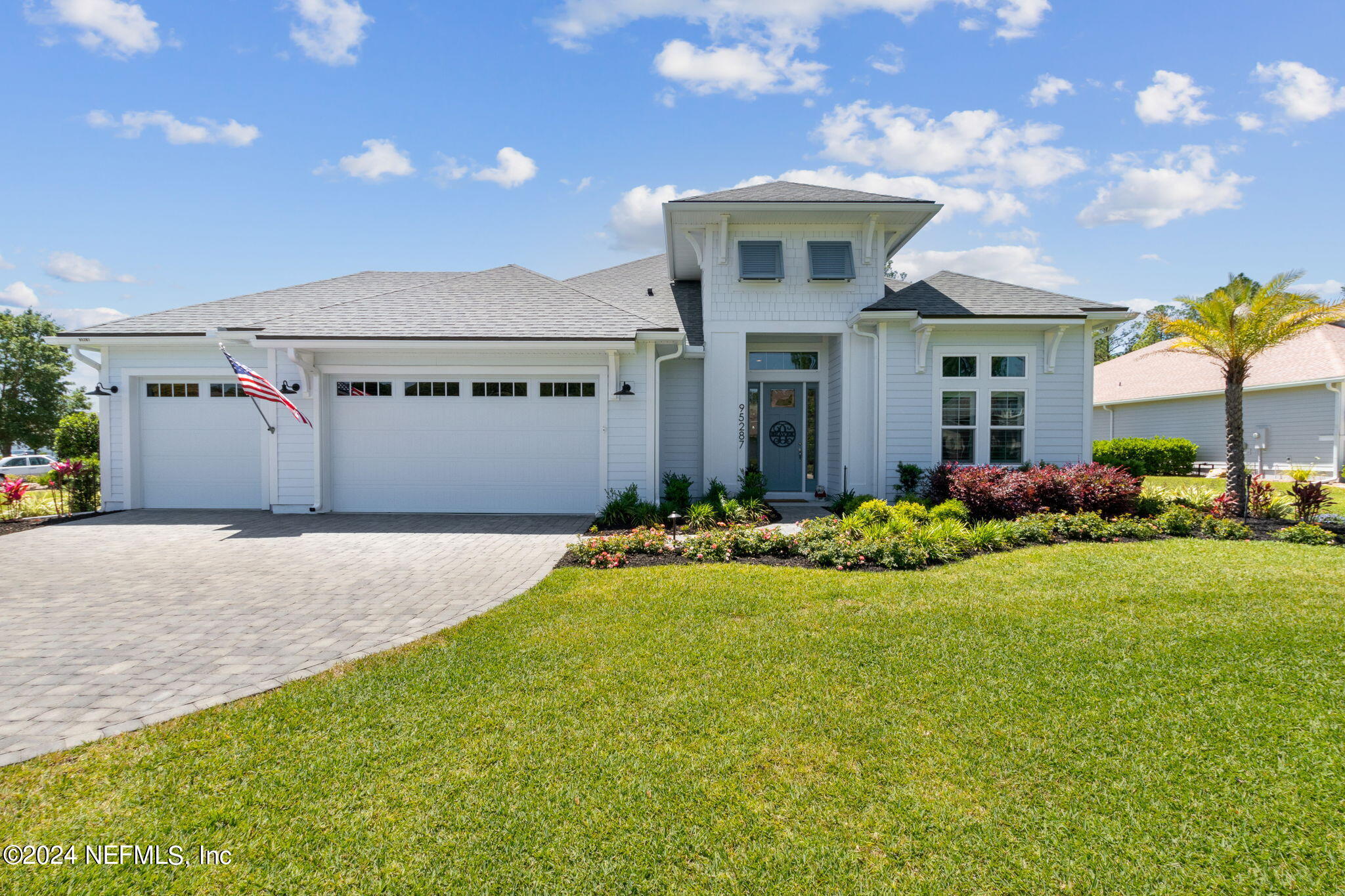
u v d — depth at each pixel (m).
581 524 9.67
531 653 4.18
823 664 3.95
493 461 10.68
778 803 2.58
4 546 8.00
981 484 9.23
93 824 2.45
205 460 10.96
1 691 3.63
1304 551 7.13
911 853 2.29
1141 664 3.89
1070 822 2.44
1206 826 2.41
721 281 11.84
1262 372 20.03
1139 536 8.11
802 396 13.09
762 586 5.77
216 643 4.45
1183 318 10.67
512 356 10.60
